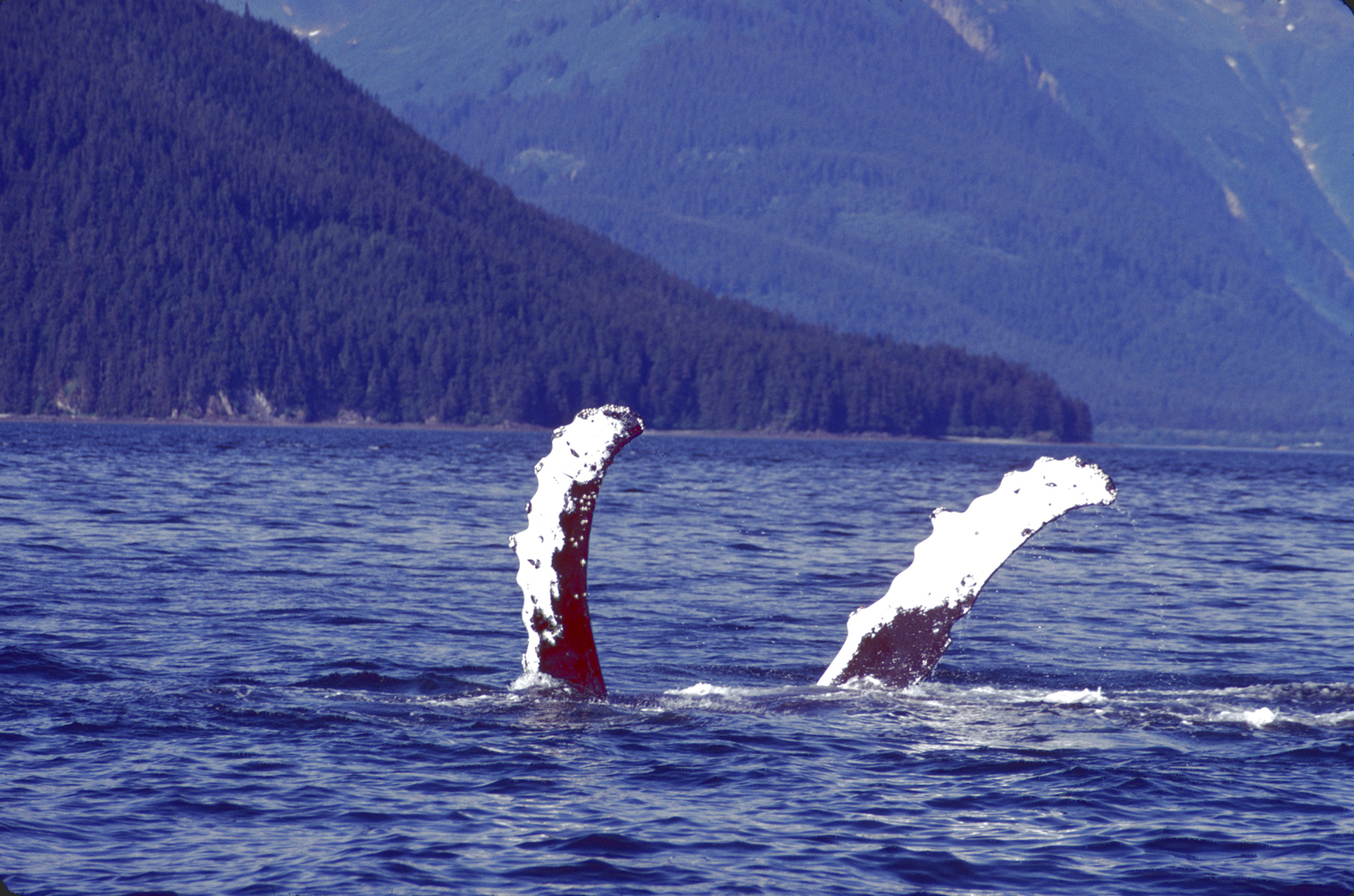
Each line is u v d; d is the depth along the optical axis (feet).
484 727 147.33
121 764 132.87
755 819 120.47
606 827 117.80
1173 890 105.60
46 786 125.80
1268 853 113.09
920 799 125.59
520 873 108.27
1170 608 261.44
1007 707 156.56
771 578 297.53
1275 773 133.49
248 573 280.10
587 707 153.17
